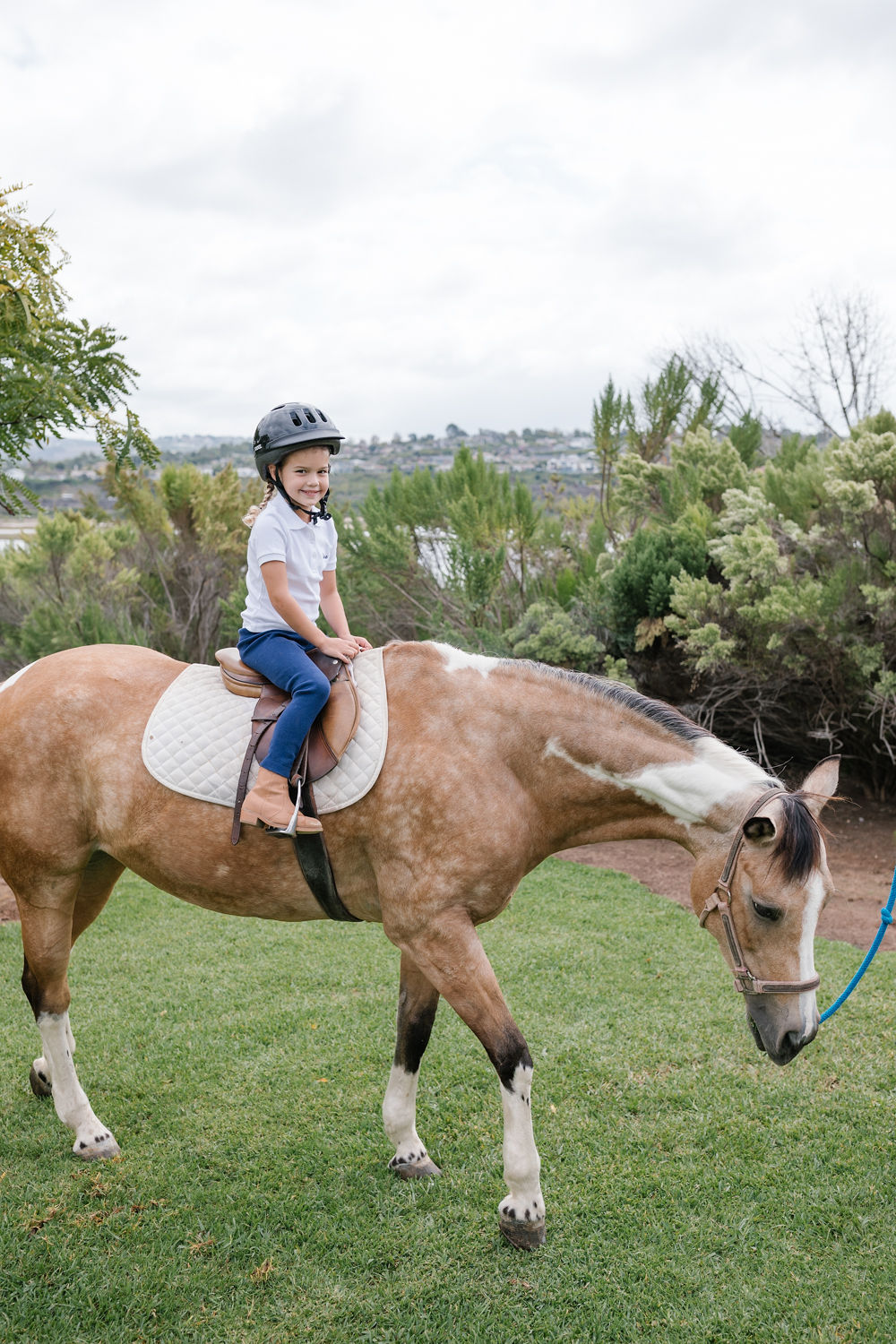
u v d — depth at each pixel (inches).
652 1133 121.2
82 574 415.8
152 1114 127.7
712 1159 115.7
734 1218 104.5
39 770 112.3
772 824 90.9
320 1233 102.5
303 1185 112.3
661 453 432.8
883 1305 91.5
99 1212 106.5
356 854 105.0
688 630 283.3
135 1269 97.3
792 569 289.9
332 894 106.7
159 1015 157.0
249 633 108.0
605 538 373.7
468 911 101.9
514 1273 96.5
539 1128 122.5
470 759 101.6
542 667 109.2
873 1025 151.0
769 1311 90.8
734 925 97.9
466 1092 132.3
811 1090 131.6
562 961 179.2
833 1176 111.9
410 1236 102.3
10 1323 89.9
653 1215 105.1
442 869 99.4
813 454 322.3
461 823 99.3
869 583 269.4
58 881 115.8
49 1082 132.1
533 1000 161.3
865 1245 100.2
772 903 93.6
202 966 179.0
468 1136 121.8
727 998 162.2
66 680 115.3
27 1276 96.5
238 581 430.9
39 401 192.5
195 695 111.7
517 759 104.2
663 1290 93.8
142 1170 114.7
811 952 95.0
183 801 106.0
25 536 443.8
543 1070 137.1
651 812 104.8
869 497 255.8
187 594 457.4
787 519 302.8
